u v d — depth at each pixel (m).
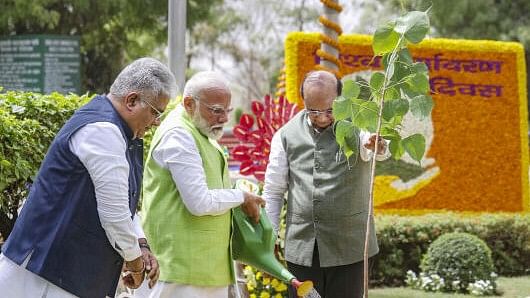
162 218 3.86
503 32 24.75
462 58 10.55
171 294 3.86
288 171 4.72
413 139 3.74
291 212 4.65
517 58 10.66
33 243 3.28
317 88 4.49
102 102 3.38
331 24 7.58
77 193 3.27
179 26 8.07
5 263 3.34
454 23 24.55
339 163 4.52
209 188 3.88
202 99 3.85
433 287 8.27
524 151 10.65
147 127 3.43
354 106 3.74
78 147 3.26
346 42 10.00
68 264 3.27
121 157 3.27
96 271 3.32
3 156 5.24
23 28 20.94
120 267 3.44
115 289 3.45
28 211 3.32
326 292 4.66
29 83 19.34
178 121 3.88
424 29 3.59
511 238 9.25
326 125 4.58
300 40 9.48
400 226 8.75
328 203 4.50
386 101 3.68
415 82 3.62
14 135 5.30
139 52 22.14
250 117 6.88
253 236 4.00
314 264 4.59
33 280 3.31
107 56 22.03
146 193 3.94
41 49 19.14
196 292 3.86
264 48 33.28
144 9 20.20
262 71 34.59
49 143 5.70
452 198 10.43
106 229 3.27
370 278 8.59
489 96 10.59
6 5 19.70
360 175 4.54
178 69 8.09
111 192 3.22
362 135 4.43
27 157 5.48
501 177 10.58
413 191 10.34
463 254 8.26
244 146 6.85
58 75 19.33
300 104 9.43
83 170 3.27
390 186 10.28
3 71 19.86
